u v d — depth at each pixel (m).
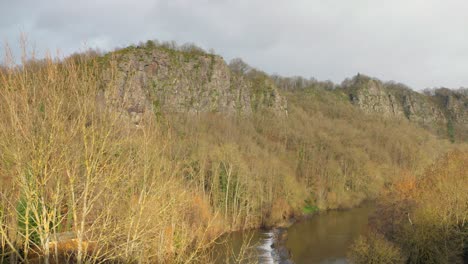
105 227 11.73
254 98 153.00
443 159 70.62
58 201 10.98
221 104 131.38
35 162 10.28
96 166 11.38
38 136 10.62
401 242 39.72
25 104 10.67
